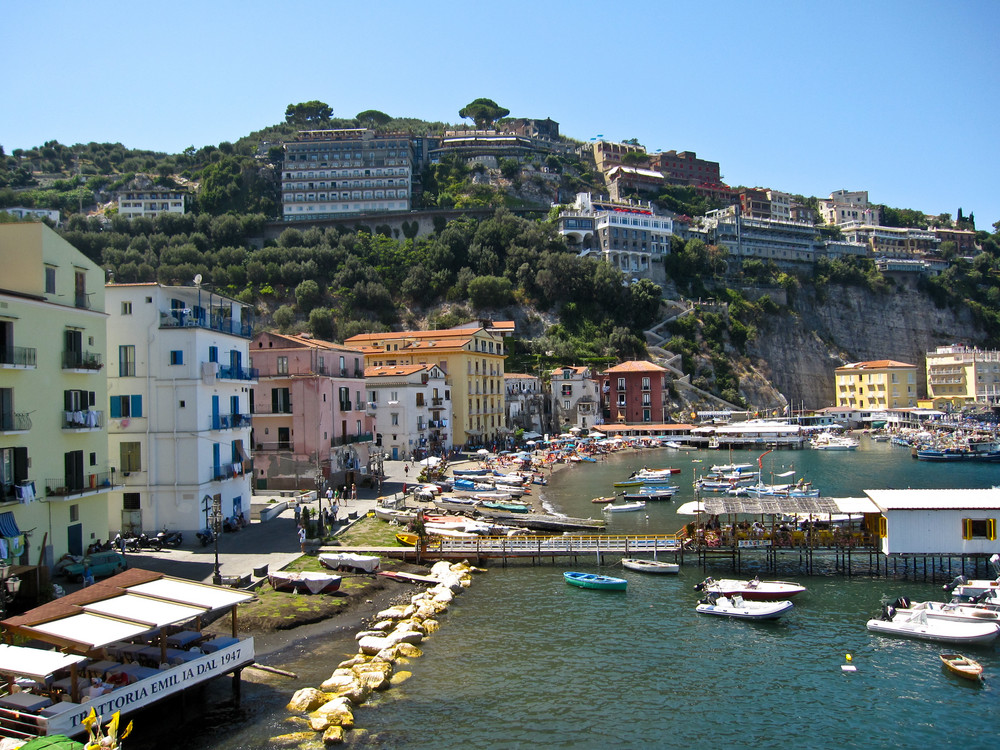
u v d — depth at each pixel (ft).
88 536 154.71
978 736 104.94
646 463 448.65
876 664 128.98
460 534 208.95
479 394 465.06
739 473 384.27
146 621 94.22
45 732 80.64
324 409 262.67
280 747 94.63
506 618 149.79
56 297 149.48
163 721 99.91
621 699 114.32
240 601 105.29
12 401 135.74
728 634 142.41
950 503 178.09
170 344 184.96
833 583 176.55
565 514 272.51
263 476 254.88
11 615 119.75
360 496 257.14
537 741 100.94
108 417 182.80
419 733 101.55
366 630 136.26
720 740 103.19
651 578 179.73
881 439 595.47
